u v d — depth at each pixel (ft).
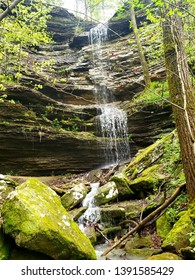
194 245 15.80
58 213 16.17
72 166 46.34
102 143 48.01
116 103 58.23
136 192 28.81
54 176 44.78
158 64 54.44
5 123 41.09
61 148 45.50
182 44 20.35
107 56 63.05
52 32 67.46
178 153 28.25
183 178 24.45
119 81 58.95
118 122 49.93
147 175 28.86
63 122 48.47
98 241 23.18
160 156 30.94
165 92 45.27
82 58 65.00
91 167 47.42
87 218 26.14
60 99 56.08
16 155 42.73
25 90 44.16
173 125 45.83
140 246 20.53
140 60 53.26
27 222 13.74
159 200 24.21
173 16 18.92
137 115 48.39
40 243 13.60
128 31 66.95
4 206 14.73
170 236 17.70
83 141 46.39
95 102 58.85
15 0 14.33
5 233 14.20
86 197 29.81
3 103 41.39
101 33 68.28
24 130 42.34
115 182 29.84
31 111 44.93
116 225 24.95
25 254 14.08
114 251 20.51
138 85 56.75
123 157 48.73
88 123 50.14
